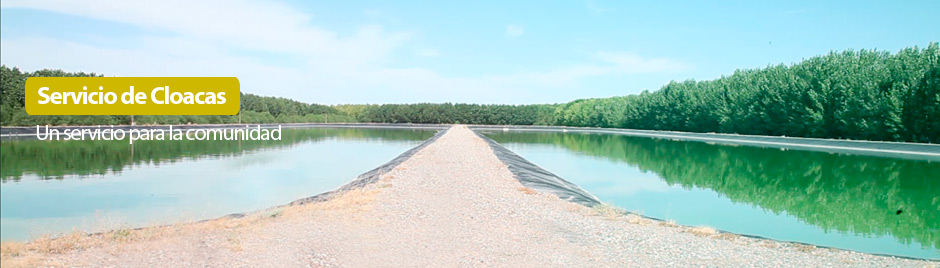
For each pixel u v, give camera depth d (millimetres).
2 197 18578
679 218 16609
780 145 50188
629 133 88250
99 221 13734
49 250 9242
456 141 47219
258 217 12453
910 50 43000
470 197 15867
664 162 36500
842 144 42938
